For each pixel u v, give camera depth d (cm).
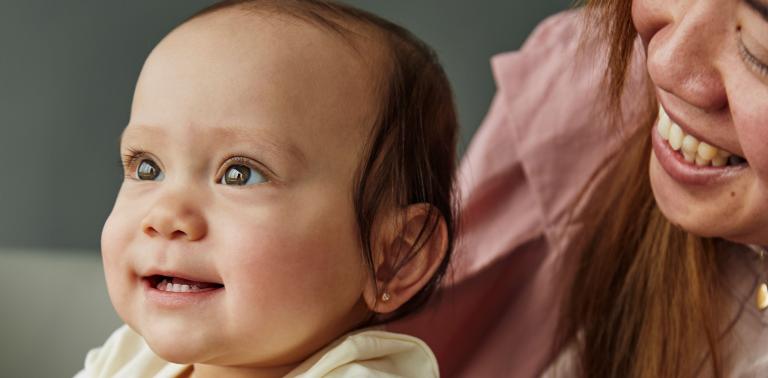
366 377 67
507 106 103
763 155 57
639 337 83
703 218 64
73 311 140
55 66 187
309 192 67
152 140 66
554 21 106
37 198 188
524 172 101
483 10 171
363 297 71
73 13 187
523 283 99
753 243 65
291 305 66
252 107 66
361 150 70
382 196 71
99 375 80
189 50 68
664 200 67
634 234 85
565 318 91
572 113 98
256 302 64
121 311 67
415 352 72
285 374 71
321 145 68
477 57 171
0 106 188
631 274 84
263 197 65
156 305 65
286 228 65
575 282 89
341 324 71
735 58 58
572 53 101
